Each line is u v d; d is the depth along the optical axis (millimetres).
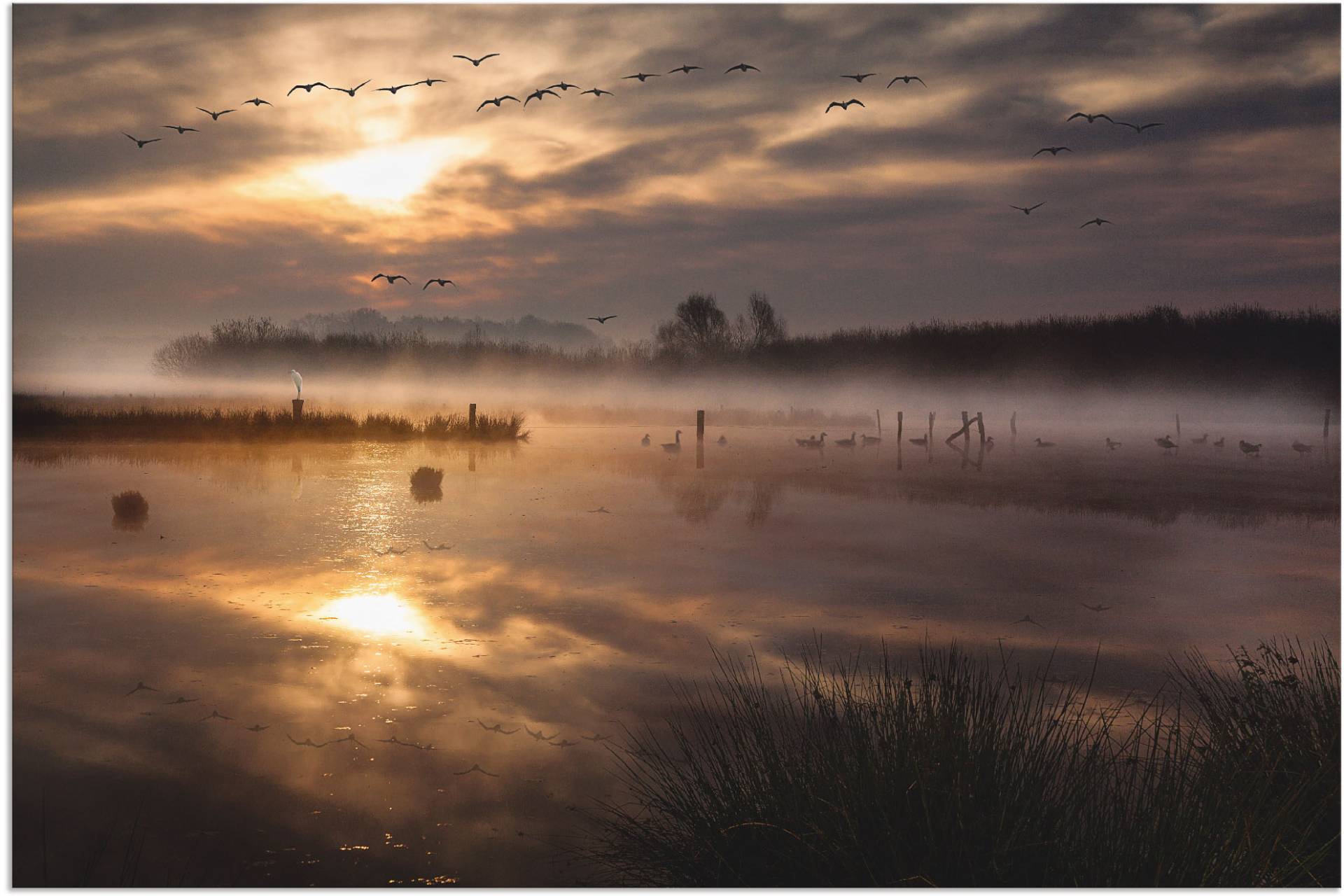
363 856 4270
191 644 7555
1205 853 3625
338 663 7102
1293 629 8266
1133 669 7020
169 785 5043
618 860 4191
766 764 4391
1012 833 3611
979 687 4688
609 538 12516
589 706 6176
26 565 10312
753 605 8969
